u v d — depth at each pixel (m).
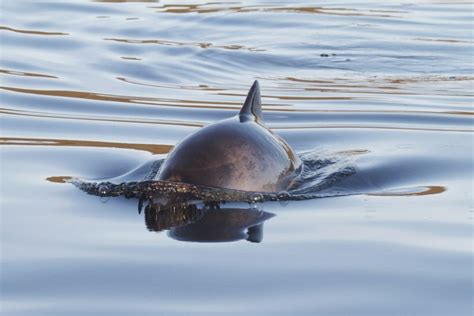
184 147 26.67
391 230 23.45
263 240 22.41
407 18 67.25
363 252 21.64
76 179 28.45
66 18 60.91
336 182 28.31
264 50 57.44
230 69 52.53
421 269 20.52
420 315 17.98
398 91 47.59
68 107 40.59
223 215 24.34
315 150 33.12
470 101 44.69
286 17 66.94
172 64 52.25
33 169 29.81
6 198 26.34
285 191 27.02
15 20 58.81
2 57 49.56
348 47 58.72
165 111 40.75
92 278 19.84
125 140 34.66
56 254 21.41
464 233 23.27
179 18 64.75
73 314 17.95
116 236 22.70
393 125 38.16
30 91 43.19
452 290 19.27
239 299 18.66
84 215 24.56
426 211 25.30
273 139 28.62
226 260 20.92
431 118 39.75
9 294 19.00
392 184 28.44
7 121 37.41
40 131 35.84
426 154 32.31
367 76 51.88
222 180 25.92
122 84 46.25
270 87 48.16
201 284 19.47
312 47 58.59
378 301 18.66
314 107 42.50
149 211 24.77
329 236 22.84
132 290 19.16
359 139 35.19
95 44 54.69
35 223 23.89
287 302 18.53
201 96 44.66
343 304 18.47
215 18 65.44
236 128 27.53
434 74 52.50
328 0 73.88
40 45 53.00
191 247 21.81
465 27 64.38
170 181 25.95
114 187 26.89
